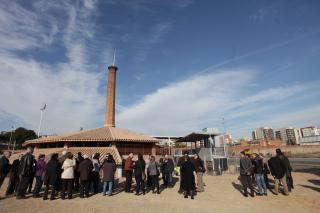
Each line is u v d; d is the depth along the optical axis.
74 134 30.31
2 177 11.10
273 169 11.88
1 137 75.00
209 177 19.48
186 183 11.46
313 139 76.31
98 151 26.03
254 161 12.14
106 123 36.88
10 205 9.56
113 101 38.38
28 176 11.06
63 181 10.87
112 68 39.81
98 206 9.56
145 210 9.06
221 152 25.47
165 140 40.38
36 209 8.95
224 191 13.19
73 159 11.51
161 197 11.59
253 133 156.75
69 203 10.01
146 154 30.16
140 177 12.24
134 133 34.66
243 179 11.82
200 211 9.00
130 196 11.77
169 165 15.12
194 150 27.73
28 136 76.75
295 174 19.92
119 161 22.92
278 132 147.38
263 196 11.66
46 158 23.97
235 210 9.16
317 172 20.70
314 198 11.02
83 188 11.24
